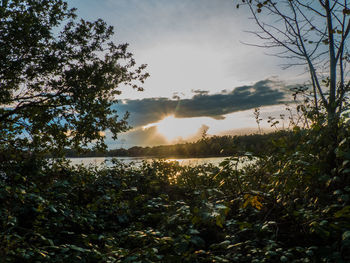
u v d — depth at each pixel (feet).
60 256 9.39
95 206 14.87
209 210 8.22
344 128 10.44
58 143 24.57
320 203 9.68
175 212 10.78
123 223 15.72
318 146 11.24
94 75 25.14
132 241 11.51
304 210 9.45
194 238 9.61
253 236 10.24
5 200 12.66
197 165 23.99
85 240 10.48
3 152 18.76
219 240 10.98
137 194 20.59
